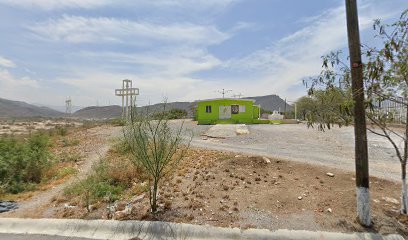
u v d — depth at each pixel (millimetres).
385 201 5625
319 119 4957
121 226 4672
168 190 6273
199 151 11203
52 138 16125
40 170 8266
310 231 4340
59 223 4891
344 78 4773
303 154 10398
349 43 4551
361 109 4527
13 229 4883
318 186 6422
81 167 9578
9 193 6852
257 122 27641
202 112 27906
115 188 6426
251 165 8125
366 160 4578
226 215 4938
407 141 4836
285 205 5395
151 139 5367
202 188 6336
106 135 17516
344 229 4418
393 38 3834
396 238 4156
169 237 4395
